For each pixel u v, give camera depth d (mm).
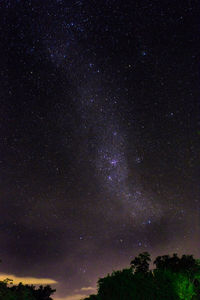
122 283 20094
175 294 22797
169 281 23281
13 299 22469
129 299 19734
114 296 19859
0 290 21875
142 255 37188
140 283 20516
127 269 21031
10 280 22500
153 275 23078
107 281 20375
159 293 21078
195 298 27078
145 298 20156
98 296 20188
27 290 27047
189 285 25406
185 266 36156
